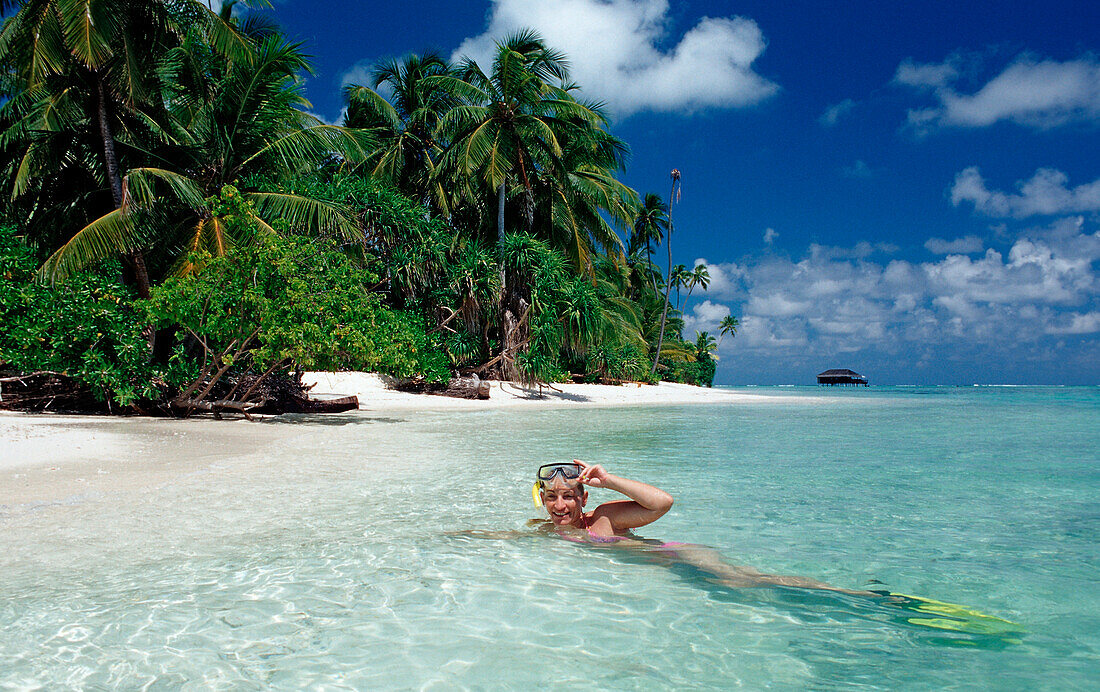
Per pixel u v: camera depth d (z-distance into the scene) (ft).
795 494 17.63
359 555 11.13
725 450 29.04
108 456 22.88
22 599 8.79
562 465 12.98
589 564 10.70
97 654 7.06
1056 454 27.50
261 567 10.39
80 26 45.55
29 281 41.22
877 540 12.43
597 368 133.08
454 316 85.87
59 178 58.08
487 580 9.78
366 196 77.87
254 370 50.42
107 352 40.34
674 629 7.89
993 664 6.89
